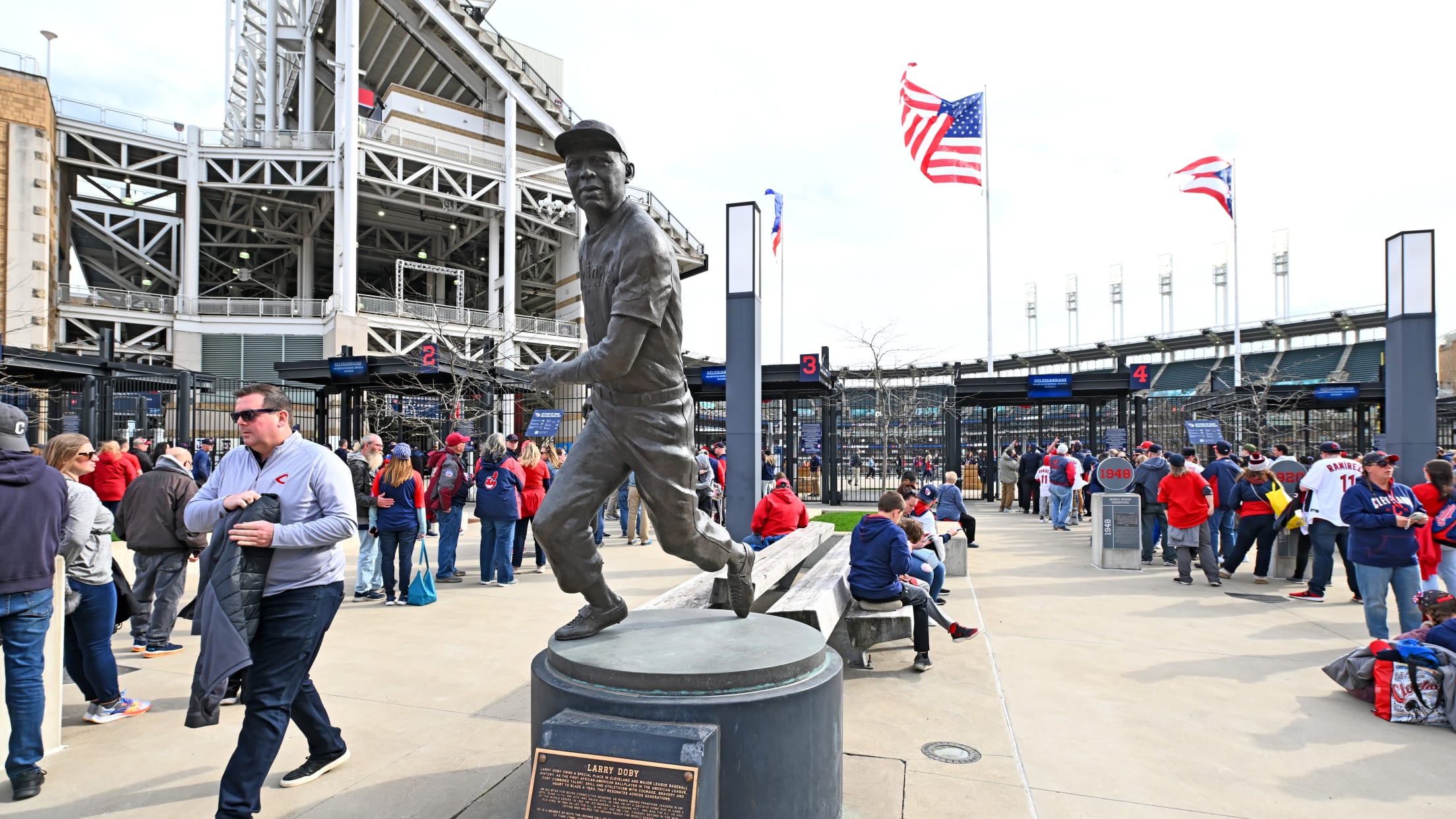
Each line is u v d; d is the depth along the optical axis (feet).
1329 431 94.68
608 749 8.63
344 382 67.05
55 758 13.28
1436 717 14.88
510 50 129.18
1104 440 70.64
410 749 13.61
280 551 10.62
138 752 13.53
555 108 136.05
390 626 22.74
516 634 21.81
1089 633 22.21
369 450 27.48
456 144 130.31
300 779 12.21
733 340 36.17
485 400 67.10
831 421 66.13
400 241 159.63
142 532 19.67
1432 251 42.63
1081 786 12.30
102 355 57.72
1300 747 13.92
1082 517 55.83
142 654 19.69
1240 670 18.57
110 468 31.53
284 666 10.55
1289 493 36.06
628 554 37.47
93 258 143.64
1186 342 192.75
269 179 121.08
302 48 143.43
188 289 120.98
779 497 29.19
